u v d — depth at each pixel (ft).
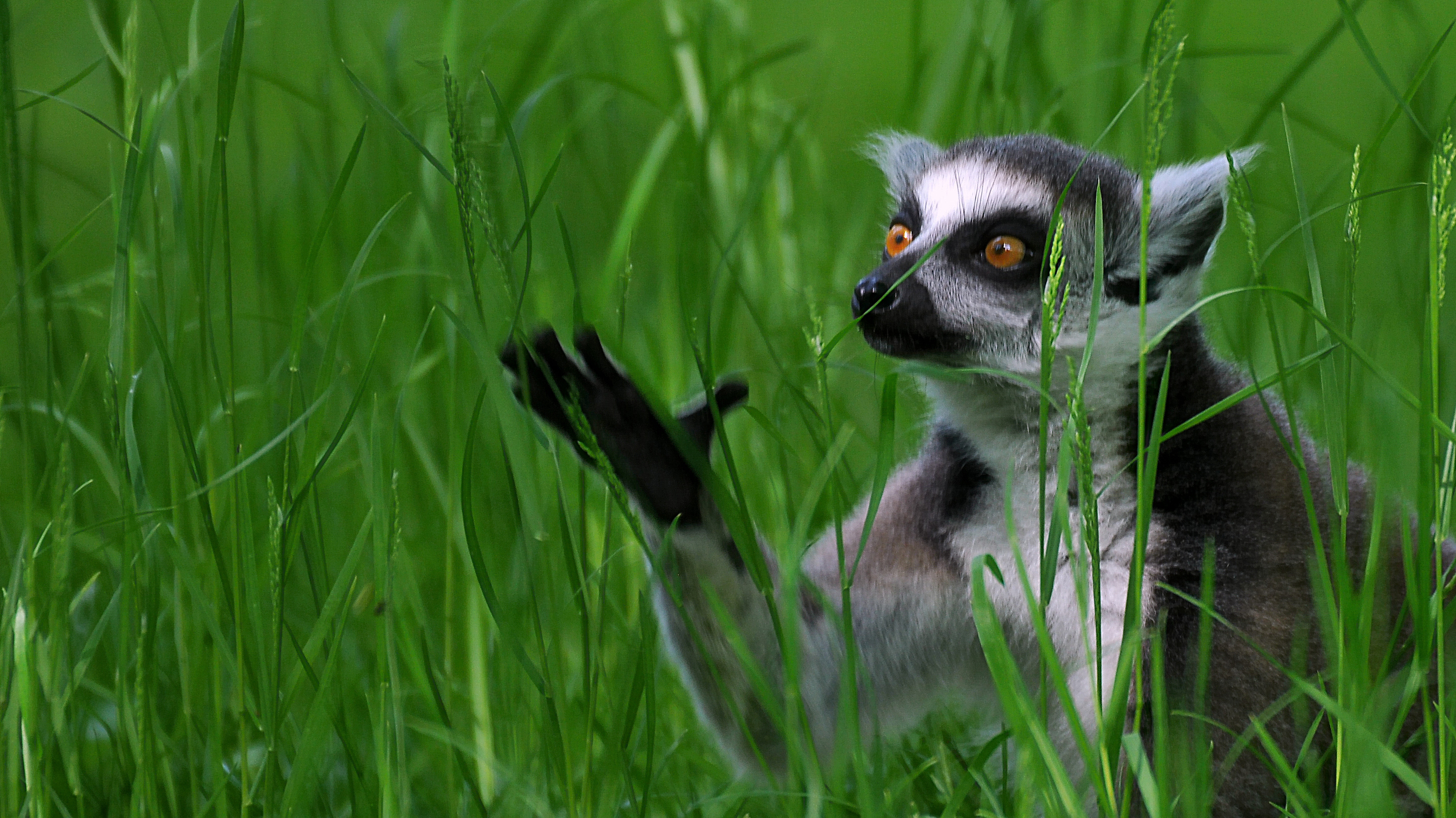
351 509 36.17
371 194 37.40
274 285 36.88
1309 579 25.39
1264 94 53.06
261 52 48.08
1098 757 20.81
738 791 25.89
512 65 49.21
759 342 40.32
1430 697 24.99
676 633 26.78
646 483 24.63
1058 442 27.76
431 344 35.68
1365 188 24.44
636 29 61.41
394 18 34.40
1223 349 32.24
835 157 66.74
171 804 23.00
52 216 59.06
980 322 28.66
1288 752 24.71
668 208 40.78
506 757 27.91
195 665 26.45
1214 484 26.20
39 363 31.53
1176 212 29.43
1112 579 26.40
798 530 22.00
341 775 29.81
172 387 22.68
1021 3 35.19
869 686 23.25
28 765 20.80
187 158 26.76
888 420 20.66
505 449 22.56
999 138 32.48
